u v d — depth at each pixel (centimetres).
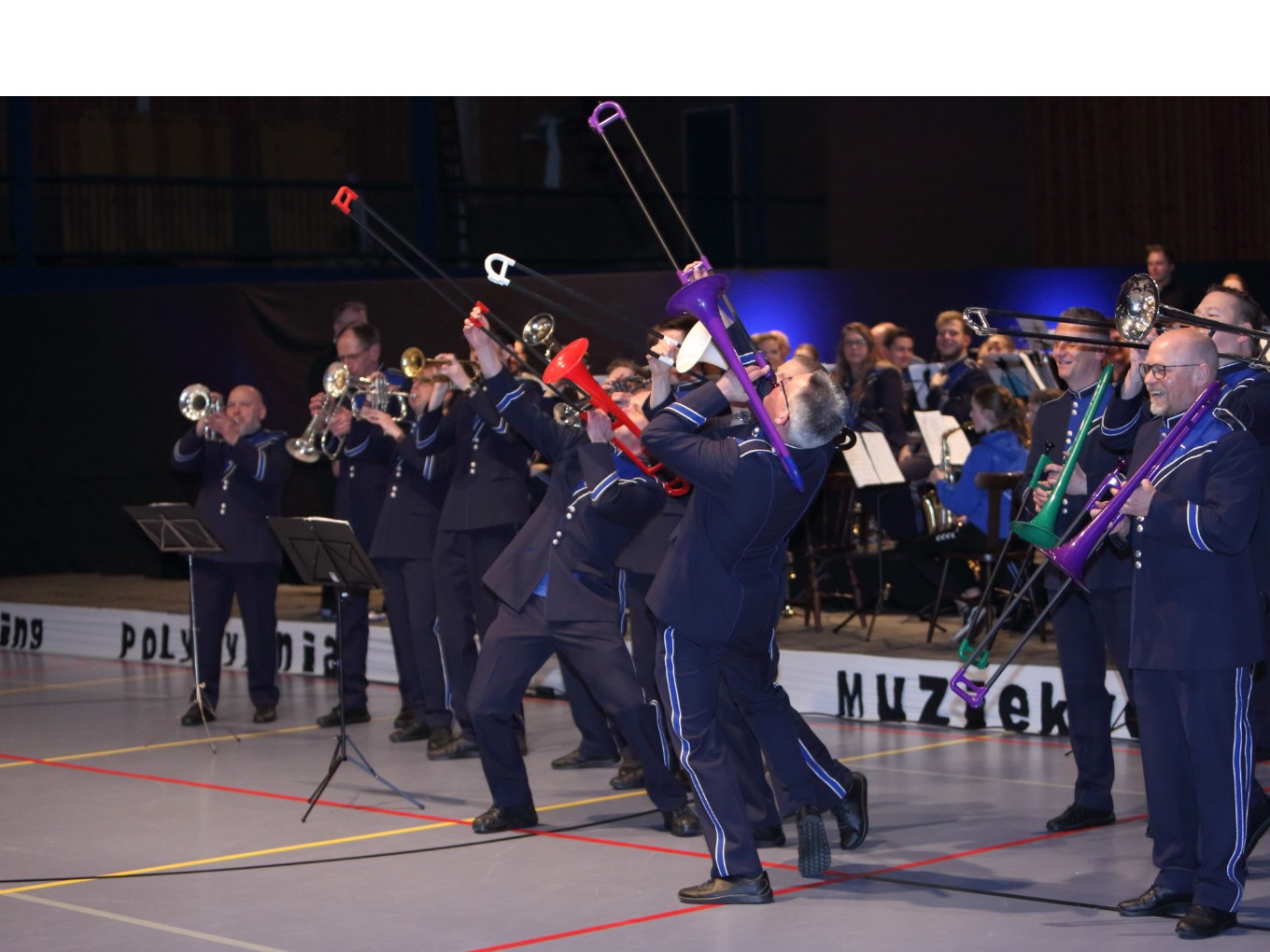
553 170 2023
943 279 1243
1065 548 447
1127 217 1772
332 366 781
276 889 509
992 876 507
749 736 550
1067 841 552
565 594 564
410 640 777
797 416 458
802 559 1008
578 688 697
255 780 687
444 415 731
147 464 1316
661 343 496
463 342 1137
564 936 452
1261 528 502
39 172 1662
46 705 891
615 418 529
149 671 1016
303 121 1839
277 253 1653
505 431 662
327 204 1828
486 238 1875
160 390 1299
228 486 828
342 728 623
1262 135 1672
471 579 721
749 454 457
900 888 497
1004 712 762
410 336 1164
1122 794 622
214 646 833
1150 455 441
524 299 1106
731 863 481
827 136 1797
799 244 1828
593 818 607
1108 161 1781
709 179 1894
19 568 1378
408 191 1847
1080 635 560
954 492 844
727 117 1869
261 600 830
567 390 596
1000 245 1858
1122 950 428
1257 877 502
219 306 1255
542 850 556
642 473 547
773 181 1862
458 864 538
